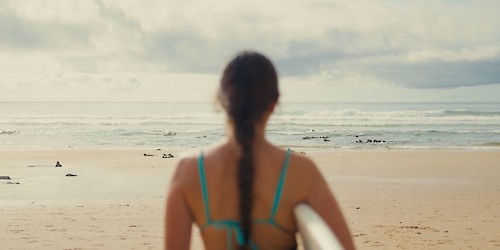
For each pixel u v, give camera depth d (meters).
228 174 1.83
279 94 1.88
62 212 12.05
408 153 29.52
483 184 17.38
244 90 1.80
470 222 11.16
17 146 35.34
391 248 8.89
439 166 22.88
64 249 8.63
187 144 37.56
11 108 142.00
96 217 11.44
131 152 30.25
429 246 9.04
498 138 41.06
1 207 12.74
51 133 46.66
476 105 161.50
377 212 12.25
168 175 19.78
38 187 16.58
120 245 8.94
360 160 25.45
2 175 19.77
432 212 12.27
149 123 60.38
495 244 9.21
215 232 1.84
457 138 41.41
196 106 154.75
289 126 54.88
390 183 17.56
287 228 1.85
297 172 1.85
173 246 1.87
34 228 10.27
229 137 1.90
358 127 53.56
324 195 1.86
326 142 38.34
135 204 13.30
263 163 1.83
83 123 59.47
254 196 1.82
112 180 18.36
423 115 70.50
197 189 1.85
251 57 1.84
